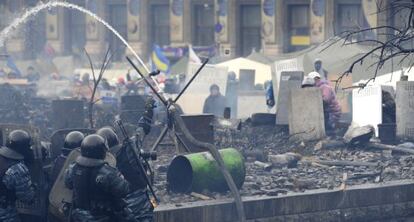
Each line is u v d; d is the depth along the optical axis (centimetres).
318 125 4522
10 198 2322
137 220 2430
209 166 3095
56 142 2859
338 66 6850
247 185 3294
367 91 4762
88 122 5238
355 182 3469
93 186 2230
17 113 5459
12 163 2311
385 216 3356
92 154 2250
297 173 3709
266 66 8325
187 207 2847
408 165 3888
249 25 13175
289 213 3095
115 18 13950
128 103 4662
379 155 4222
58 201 2406
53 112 4928
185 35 13600
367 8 10850
